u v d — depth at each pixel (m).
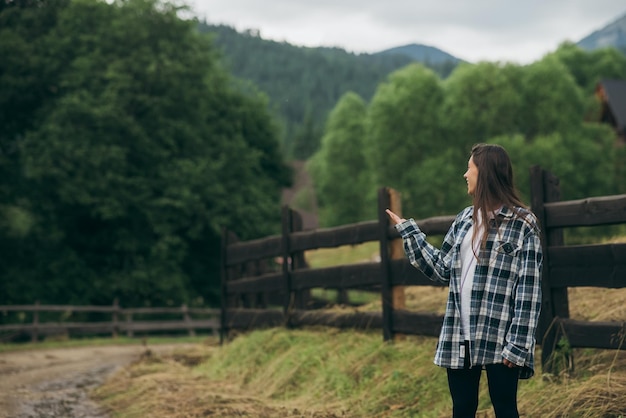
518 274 3.26
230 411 5.94
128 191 23.86
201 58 25.52
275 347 7.81
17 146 25.31
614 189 36.94
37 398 7.52
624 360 4.93
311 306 9.20
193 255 27.67
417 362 5.89
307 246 8.12
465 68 35.03
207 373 8.30
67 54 25.25
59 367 10.91
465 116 33.59
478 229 3.35
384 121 36.00
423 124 35.16
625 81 47.56
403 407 5.39
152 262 24.80
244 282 9.87
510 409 3.28
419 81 36.03
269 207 27.28
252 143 30.77
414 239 3.57
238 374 7.72
